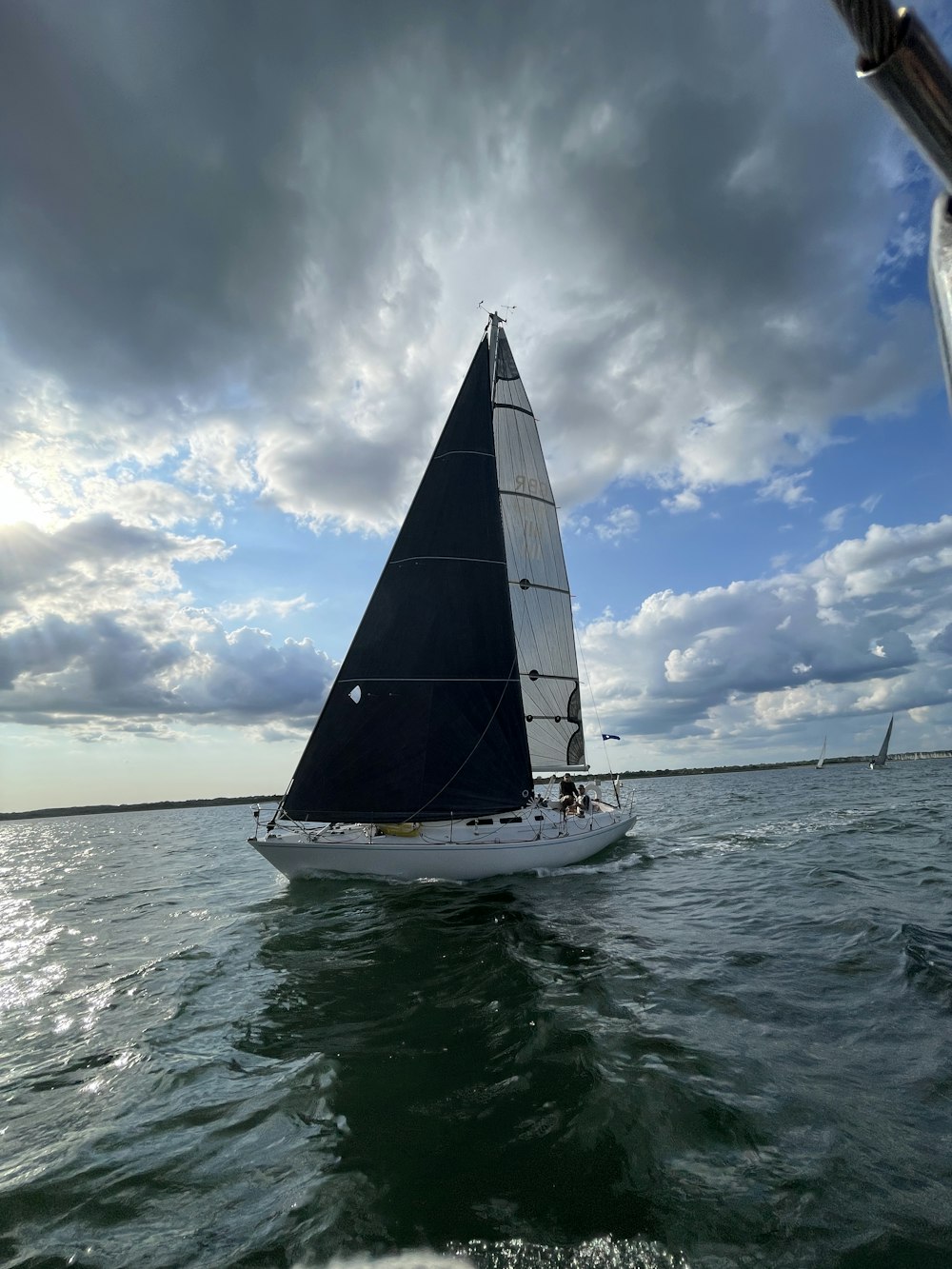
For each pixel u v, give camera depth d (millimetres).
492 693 15328
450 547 15562
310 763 14477
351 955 9336
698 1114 4816
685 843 20000
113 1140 5047
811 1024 6262
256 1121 5148
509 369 19719
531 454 19844
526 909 11492
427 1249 3715
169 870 22422
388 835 14289
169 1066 6246
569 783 17562
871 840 18781
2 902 17750
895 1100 4926
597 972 8000
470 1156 4504
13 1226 4148
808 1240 3633
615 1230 3764
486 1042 6219
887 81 620
